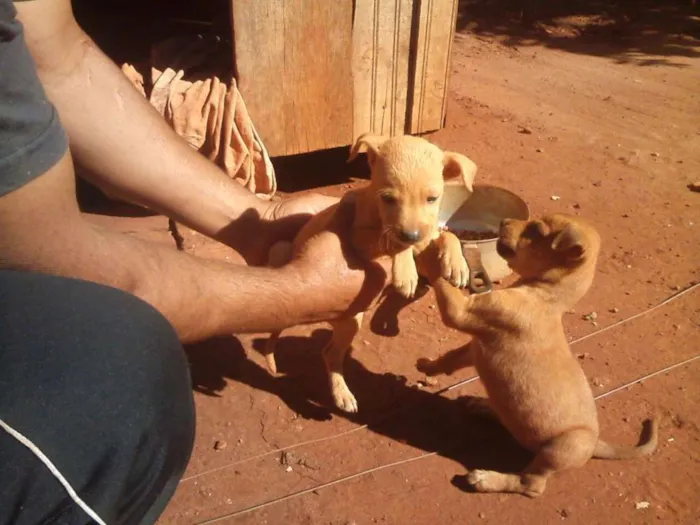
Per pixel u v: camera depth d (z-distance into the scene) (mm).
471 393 796
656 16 2447
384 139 636
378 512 651
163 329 356
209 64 1147
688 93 1770
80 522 302
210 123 1031
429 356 843
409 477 688
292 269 584
